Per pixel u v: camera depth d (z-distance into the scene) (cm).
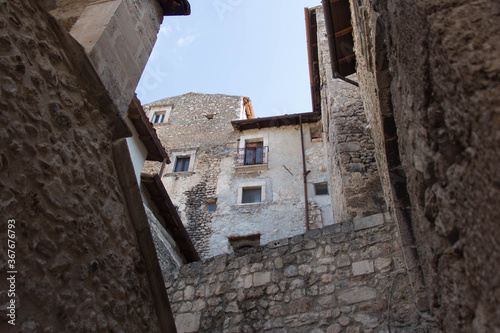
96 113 313
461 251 166
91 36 336
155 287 343
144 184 707
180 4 471
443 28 158
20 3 258
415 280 374
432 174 188
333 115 859
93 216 283
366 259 472
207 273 577
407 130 224
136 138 706
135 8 407
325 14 721
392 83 265
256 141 1622
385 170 445
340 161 741
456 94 151
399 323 401
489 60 139
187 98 2000
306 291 480
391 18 229
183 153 1656
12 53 240
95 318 264
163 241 751
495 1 154
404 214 388
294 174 1443
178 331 523
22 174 228
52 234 242
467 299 162
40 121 251
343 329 425
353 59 792
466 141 148
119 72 352
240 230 1328
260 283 520
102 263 282
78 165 278
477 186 140
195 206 1442
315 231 535
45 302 227
